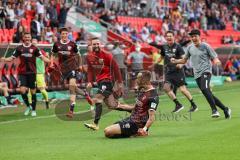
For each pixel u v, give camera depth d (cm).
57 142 2680
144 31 8156
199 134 2806
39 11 6538
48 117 3891
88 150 2405
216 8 10606
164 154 2248
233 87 6838
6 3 6081
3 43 4838
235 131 2853
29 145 2606
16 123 3562
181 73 3978
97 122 3119
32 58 4009
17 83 4897
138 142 2592
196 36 3562
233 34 10512
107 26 7844
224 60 8112
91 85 3309
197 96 5509
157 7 9431
